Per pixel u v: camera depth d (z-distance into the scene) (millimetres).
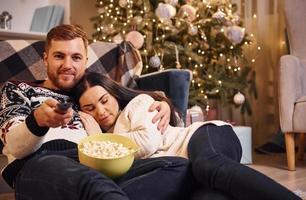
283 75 2244
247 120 3201
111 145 939
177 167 885
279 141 2920
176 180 875
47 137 1052
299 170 2270
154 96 1288
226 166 810
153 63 2537
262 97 3195
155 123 1113
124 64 1717
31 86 1213
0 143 1167
